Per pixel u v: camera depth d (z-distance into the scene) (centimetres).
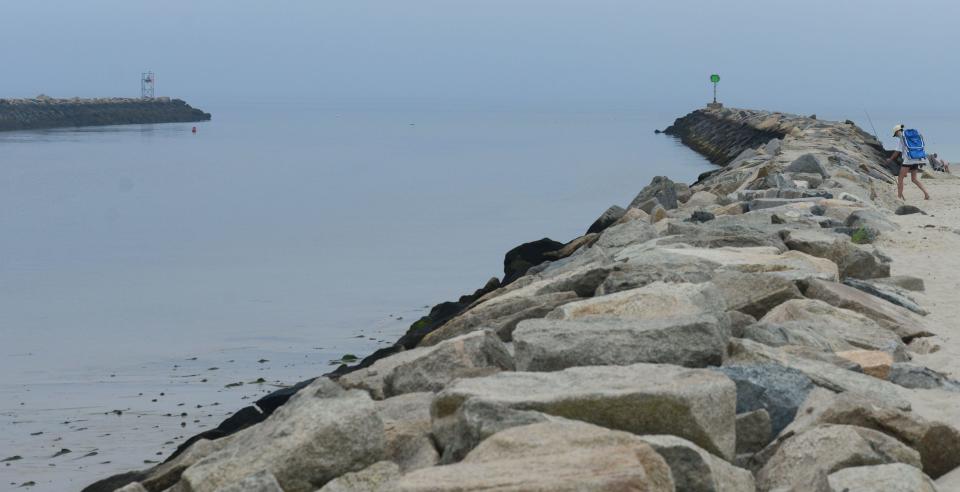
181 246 3681
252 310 2478
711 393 639
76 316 2505
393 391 833
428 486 509
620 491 501
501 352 845
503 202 4766
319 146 9650
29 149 8838
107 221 4450
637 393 628
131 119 14150
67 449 1438
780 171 2602
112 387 1797
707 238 1420
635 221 1605
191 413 1609
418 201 4891
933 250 1597
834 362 848
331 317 2356
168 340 2195
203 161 7750
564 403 631
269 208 4800
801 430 668
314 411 649
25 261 3406
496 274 2897
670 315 916
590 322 832
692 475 572
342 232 3903
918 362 959
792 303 1016
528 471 518
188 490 630
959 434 661
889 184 2934
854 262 1338
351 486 620
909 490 568
